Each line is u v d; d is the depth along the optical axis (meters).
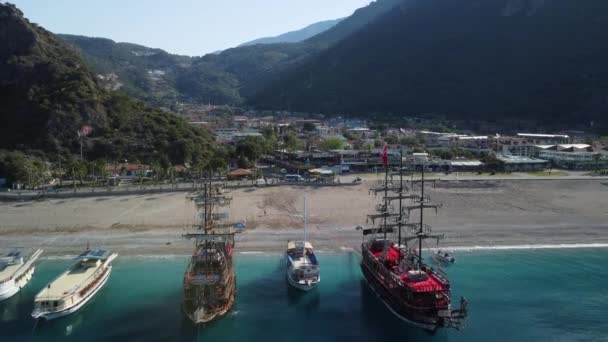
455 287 74.81
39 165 147.00
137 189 129.62
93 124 187.50
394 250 78.88
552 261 87.44
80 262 75.50
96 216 109.38
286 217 111.38
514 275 80.12
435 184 149.38
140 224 104.50
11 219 106.56
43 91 192.88
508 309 67.00
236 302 69.19
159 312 65.19
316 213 115.06
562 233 104.56
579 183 153.62
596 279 78.50
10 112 182.00
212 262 68.31
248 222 107.19
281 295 72.19
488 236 101.94
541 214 119.06
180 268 81.75
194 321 57.53
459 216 116.44
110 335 58.88
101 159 158.50
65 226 102.94
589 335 59.62
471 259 88.25
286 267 82.88
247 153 185.62
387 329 62.09
